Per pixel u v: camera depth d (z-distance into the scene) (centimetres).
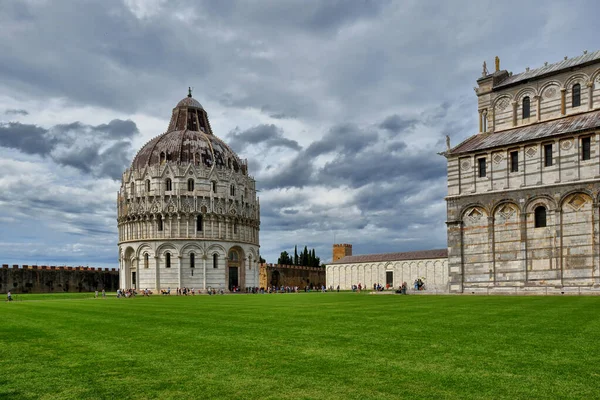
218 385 1377
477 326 2466
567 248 5891
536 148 6231
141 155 13700
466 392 1277
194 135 13938
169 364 1642
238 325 2684
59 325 2842
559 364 1562
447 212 6900
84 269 13762
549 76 6838
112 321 3039
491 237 6494
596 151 5784
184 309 4141
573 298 4816
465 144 7188
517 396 1240
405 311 3444
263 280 15425
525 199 6244
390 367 1551
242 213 13712
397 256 15062
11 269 11906
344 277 16200
